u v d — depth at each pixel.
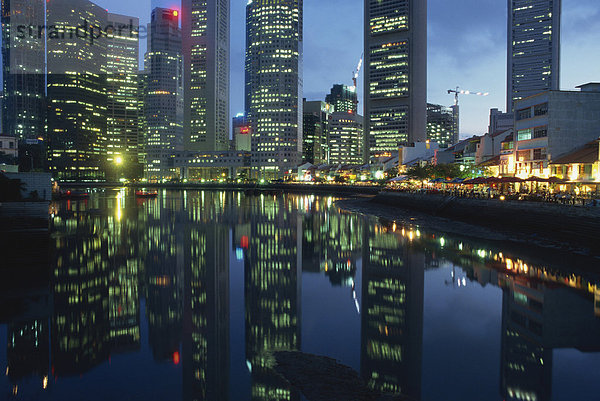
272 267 31.83
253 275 29.19
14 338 17.47
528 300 22.31
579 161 63.72
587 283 25.62
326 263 33.12
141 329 18.61
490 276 27.69
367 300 22.88
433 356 15.37
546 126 70.62
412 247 39.78
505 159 83.81
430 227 55.91
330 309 21.39
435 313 20.47
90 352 16.06
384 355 15.47
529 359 14.88
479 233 48.62
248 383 13.33
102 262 33.00
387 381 13.34
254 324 19.22
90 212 80.75
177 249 39.53
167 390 13.01
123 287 25.73
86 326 18.91
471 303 21.94
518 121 78.94
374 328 18.45
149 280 27.53
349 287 25.77
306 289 25.39
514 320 19.30
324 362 14.97
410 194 90.94
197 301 22.95
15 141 108.81
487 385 13.04
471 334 17.62
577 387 13.02
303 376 13.81
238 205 105.88
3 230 39.00
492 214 57.28
